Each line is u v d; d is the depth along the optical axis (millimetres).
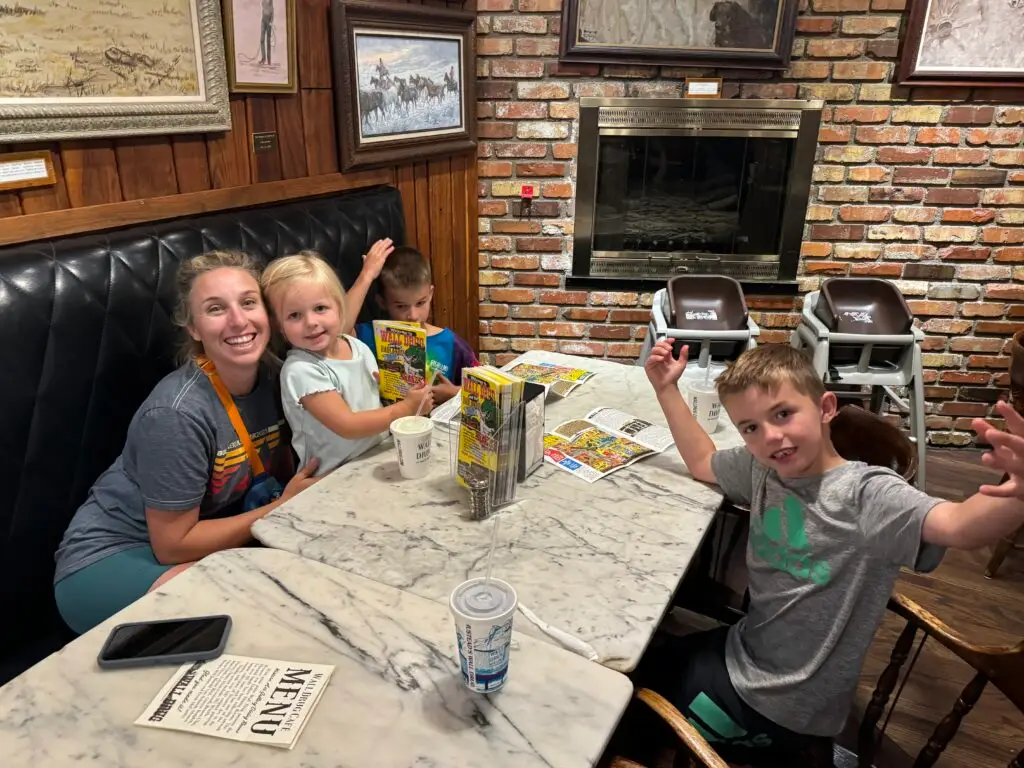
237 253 1622
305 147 2385
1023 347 2287
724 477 1399
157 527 1447
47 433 1523
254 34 2057
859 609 1147
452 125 3088
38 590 1557
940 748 1180
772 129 3162
